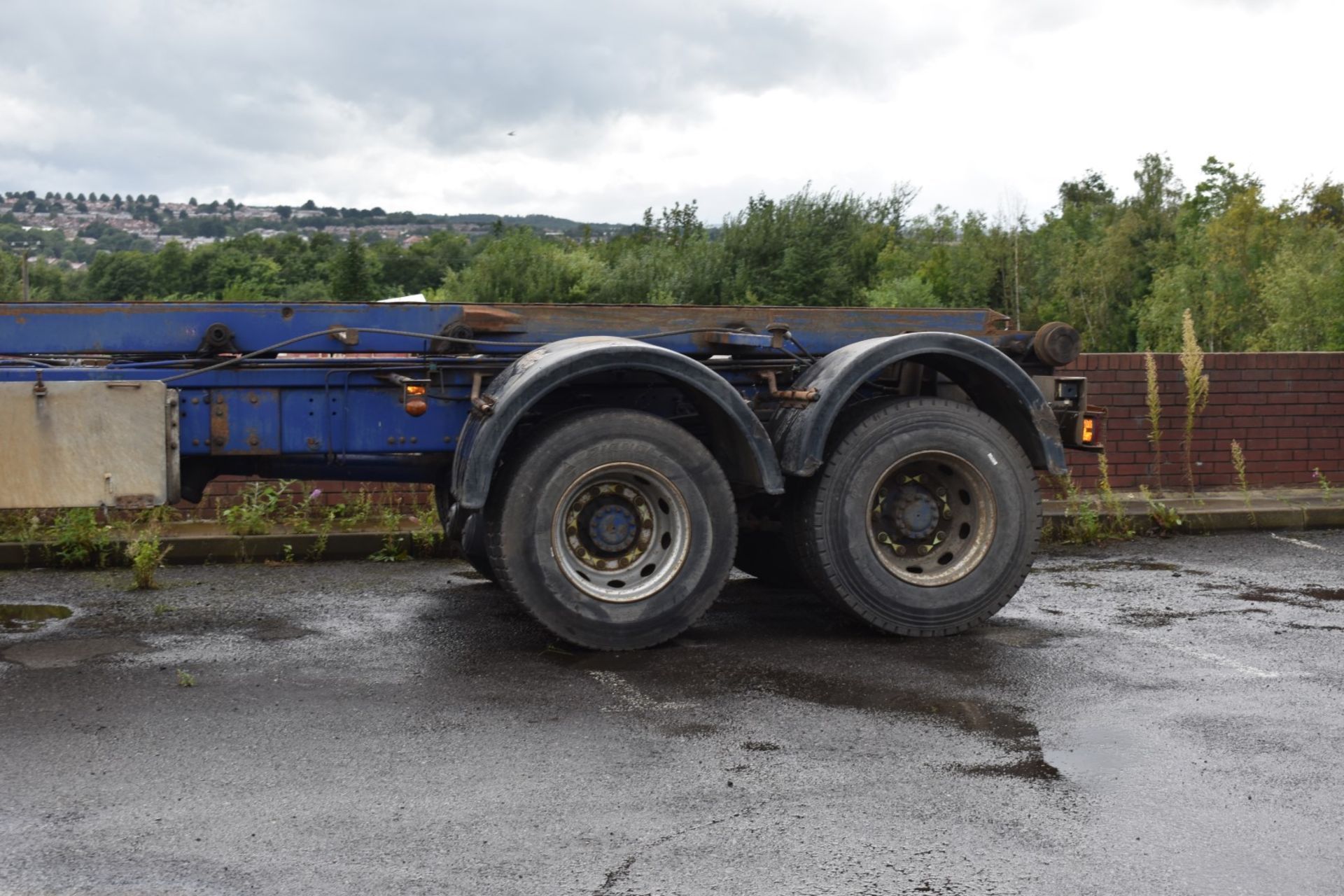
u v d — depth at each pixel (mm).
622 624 6418
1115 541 10320
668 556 6535
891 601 6781
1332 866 3764
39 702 5477
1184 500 11438
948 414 6910
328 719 5230
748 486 6820
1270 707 5445
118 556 9148
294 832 3990
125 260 88000
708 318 7418
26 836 3953
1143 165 57250
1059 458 7160
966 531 7047
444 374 6988
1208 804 4270
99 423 6395
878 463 6809
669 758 4727
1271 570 8961
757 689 5742
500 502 6273
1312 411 12172
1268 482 12156
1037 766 4645
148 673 5996
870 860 3777
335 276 68562
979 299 50406
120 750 4805
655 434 6438
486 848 3857
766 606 7754
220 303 7008
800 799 4289
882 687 5777
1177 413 11898
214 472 7297
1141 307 48531
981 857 3809
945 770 4602
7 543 9086
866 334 7754
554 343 6762
